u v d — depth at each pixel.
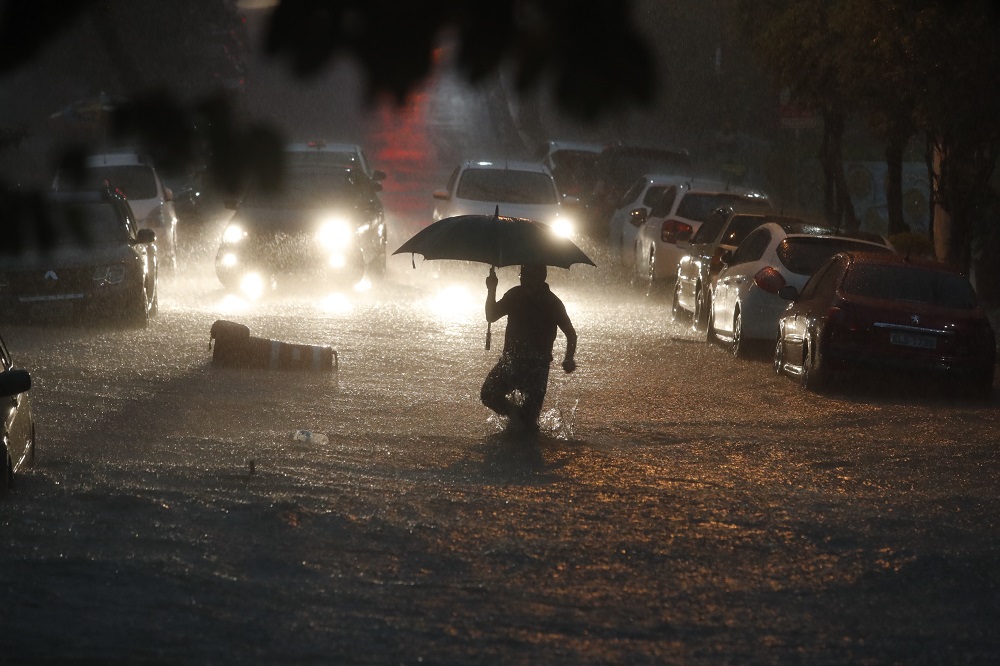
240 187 9.43
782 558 22.03
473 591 19.59
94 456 29.20
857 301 43.16
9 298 53.28
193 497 24.84
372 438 32.47
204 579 19.70
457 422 35.22
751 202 72.75
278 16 7.86
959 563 21.88
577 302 70.69
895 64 55.06
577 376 45.00
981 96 52.84
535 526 23.69
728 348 54.38
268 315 58.94
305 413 35.91
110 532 22.17
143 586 19.27
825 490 27.72
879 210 89.88
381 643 17.02
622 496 26.55
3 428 24.67
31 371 41.94
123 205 57.62
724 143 109.69
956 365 42.44
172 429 33.00
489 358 47.56
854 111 76.75
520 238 33.97
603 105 7.83
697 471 29.53
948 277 44.59
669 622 18.38
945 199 60.31
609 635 17.69
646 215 82.69
